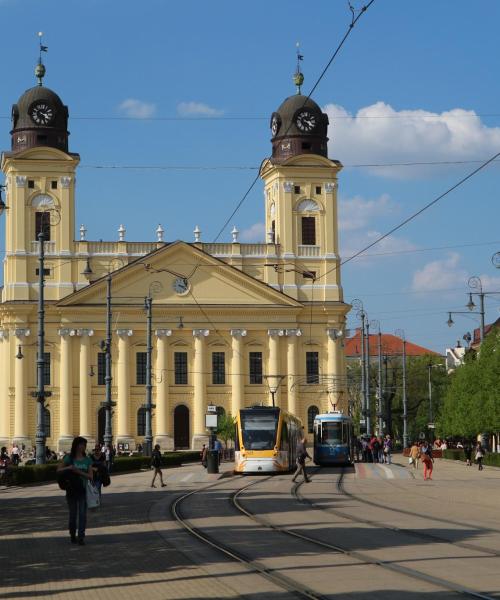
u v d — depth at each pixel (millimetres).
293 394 117125
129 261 114750
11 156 112062
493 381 86000
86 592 19422
